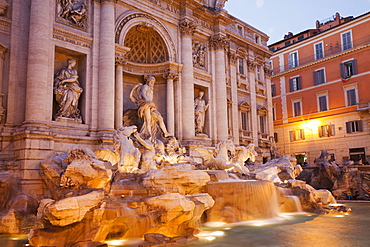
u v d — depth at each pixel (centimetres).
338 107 4591
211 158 2608
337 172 3431
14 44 2133
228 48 3769
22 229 1573
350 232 1577
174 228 1501
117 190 1678
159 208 1470
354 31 4494
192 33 3206
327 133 4694
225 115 3397
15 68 2117
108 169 1681
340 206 2380
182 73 3105
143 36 3028
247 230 1641
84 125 2341
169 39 3056
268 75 4406
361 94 4347
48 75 2200
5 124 2034
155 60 3123
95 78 2427
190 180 1816
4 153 1997
